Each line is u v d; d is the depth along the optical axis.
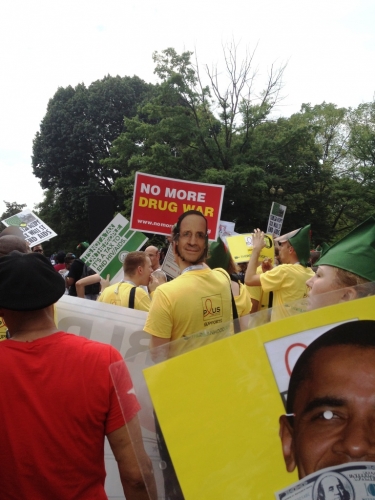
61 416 1.55
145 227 4.63
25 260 1.69
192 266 2.65
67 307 2.96
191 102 29.77
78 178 42.94
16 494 1.53
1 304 1.64
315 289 1.82
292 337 1.36
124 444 1.60
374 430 1.32
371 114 35.38
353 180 32.84
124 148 31.97
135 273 3.88
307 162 31.36
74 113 42.22
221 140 30.02
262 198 29.72
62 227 46.66
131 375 1.46
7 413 1.54
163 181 4.59
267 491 1.31
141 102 42.12
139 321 2.92
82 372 1.59
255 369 1.34
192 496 1.31
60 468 1.54
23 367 1.58
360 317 1.37
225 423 1.32
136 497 1.63
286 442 1.33
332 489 1.31
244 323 1.46
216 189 4.55
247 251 6.01
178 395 1.33
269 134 33.56
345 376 1.34
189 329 2.52
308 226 3.90
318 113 36.91
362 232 1.80
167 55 29.23
